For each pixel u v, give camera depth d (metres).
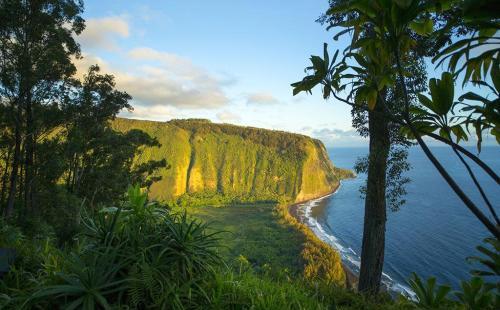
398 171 6.50
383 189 6.46
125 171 29.25
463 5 1.23
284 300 2.72
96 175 24.69
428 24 1.95
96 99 22.48
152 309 2.29
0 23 16.30
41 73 17.30
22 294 2.28
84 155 24.91
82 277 2.23
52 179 20.11
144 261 2.32
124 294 2.34
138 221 2.84
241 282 2.90
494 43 1.46
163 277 2.35
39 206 18.78
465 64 1.55
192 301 2.40
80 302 2.05
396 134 6.34
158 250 2.59
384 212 6.54
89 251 2.54
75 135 20.95
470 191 104.38
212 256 2.93
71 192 23.78
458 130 1.75
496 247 1.93
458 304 2.46
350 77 2.05
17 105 18.59
